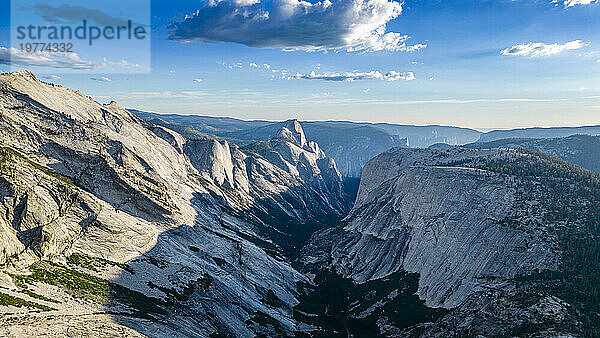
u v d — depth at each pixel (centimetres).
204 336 9750
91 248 11381
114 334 7875
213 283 12700
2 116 14288
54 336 7162
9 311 7469
